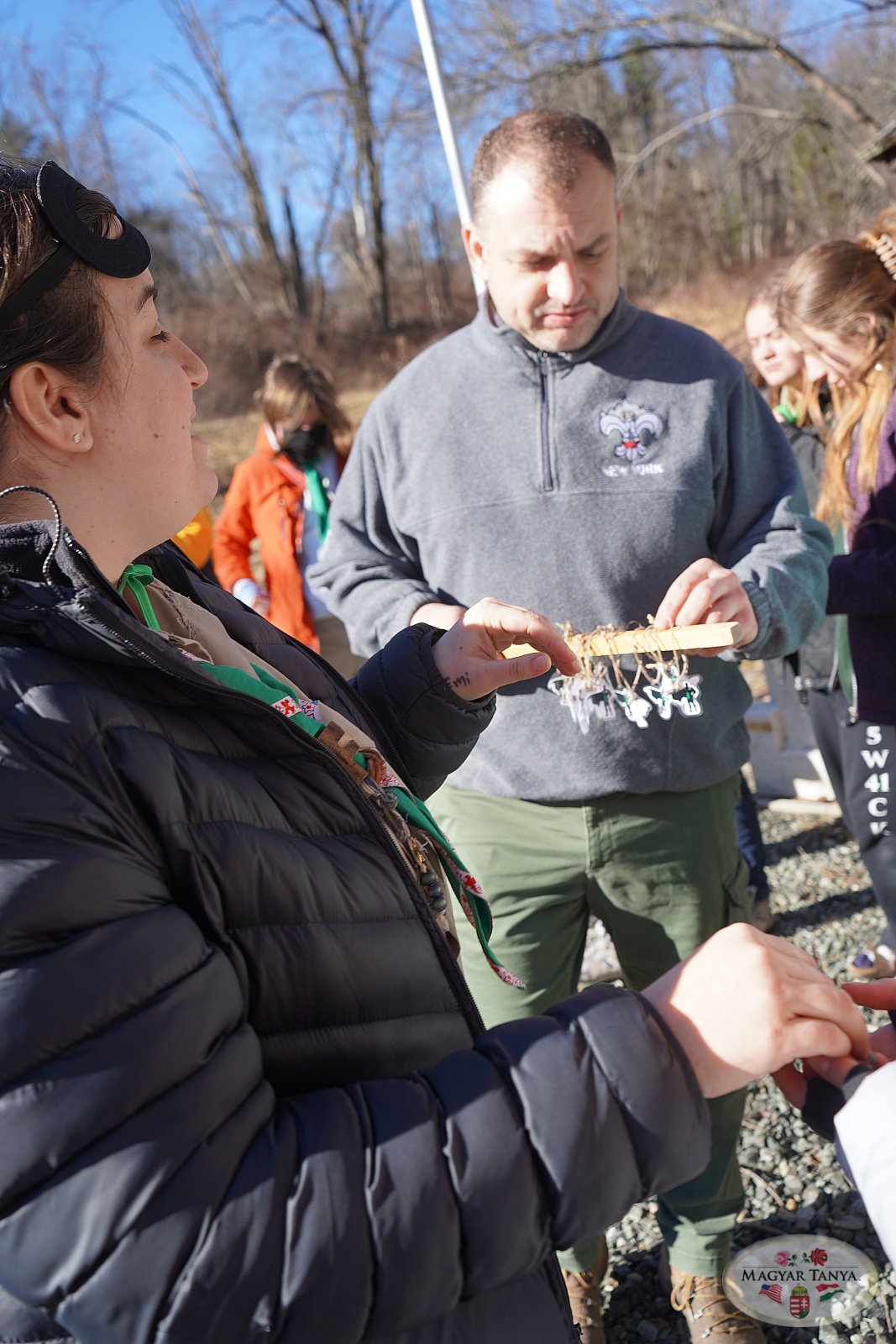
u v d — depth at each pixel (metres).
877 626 2.24
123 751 0.76
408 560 2.08
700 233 26.84
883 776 2.29
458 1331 0.83
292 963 0.81
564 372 1.86
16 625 0.78
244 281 33.66
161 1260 0.64
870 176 10.30
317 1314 0.66
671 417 1.85
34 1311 0.69
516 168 1.73
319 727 1.04
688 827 1.87
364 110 24.16
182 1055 0.68
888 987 0.99
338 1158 0.71
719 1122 1.85
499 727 1.86
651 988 0.83
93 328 0.85
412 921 0.95
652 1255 2.20
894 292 2.25
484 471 1.90
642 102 15.19
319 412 3.69
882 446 2.20
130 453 0.89
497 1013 1.94
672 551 1.84
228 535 3.97
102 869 0.70
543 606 1.88
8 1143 0.63
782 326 2.40
